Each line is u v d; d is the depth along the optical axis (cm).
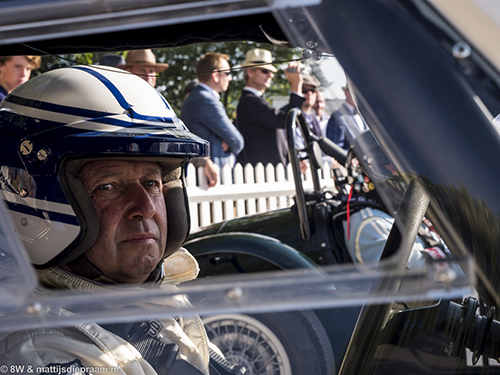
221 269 177
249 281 55
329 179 186
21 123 95
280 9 59
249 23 95
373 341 73
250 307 54
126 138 94
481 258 57
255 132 314
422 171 60
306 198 184
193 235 194
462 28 54
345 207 171
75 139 92
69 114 95
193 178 353
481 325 69
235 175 355
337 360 116
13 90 102
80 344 74
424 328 71
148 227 101
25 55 96
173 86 209
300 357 116
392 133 59
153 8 58
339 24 58
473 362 70
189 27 96
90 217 94
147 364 80
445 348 70
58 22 58
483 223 57
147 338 85
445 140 57
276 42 98
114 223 99
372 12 57
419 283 54
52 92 97
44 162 91
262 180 361
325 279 54
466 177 57
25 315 56
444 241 66
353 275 55
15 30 59
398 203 73
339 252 172
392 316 72
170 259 118
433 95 57
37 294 70
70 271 98
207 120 246
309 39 65
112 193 99
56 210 92
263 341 116
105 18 59
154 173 104
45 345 73
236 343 116
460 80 56
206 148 108
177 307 56
